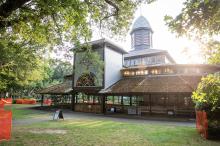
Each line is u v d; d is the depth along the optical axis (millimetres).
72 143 10383
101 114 29484
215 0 4605
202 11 4867
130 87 29500
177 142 10836
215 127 11711
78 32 11836
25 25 9812
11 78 31688
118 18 13414
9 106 42250
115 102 38000
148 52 41844
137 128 16062
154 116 26688
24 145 9719
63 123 18672
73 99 35500
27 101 51812
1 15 7133
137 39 54125
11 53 17719
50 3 7988
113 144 10320
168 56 41750
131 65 43562
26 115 25828
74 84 35406
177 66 29797
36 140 10906
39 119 21688
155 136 12531
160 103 30594
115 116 27000
